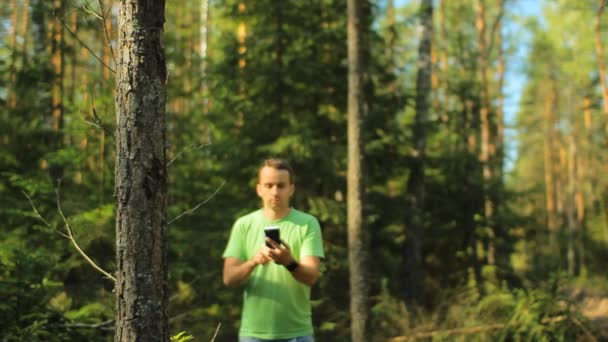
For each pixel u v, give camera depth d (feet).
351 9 24.47
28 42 37.29
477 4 59.41
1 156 24.22
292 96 31.50
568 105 104.17
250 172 29.96
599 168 107.86
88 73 24.67
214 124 31.94
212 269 25.72
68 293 20.27
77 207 21.72
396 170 36.04
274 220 11.13
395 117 36.14
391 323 28.07
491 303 27.76
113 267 19.29
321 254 10.89
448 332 26.73
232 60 31.55
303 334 10.75
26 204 21.43
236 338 25.29
